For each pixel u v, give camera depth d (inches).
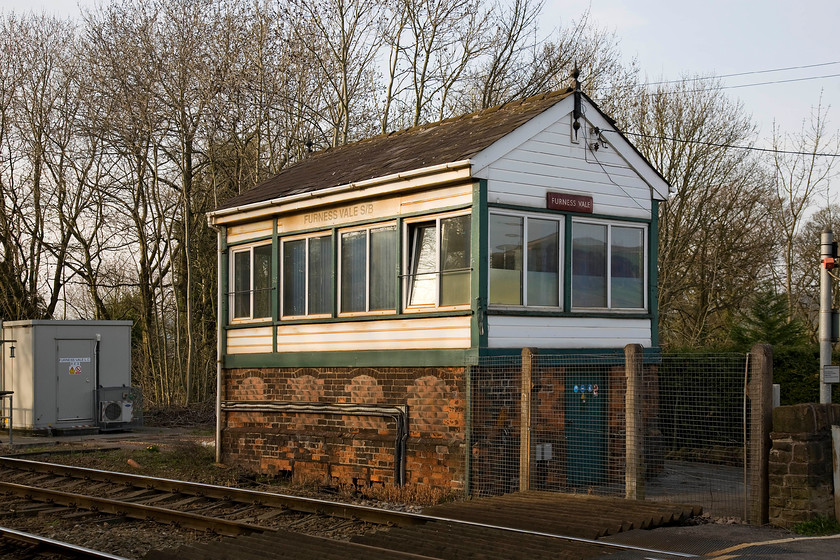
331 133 1208.2
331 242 555.2
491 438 458.3
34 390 873.5
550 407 465.4
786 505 352.2
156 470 608.1
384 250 520.4
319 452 550.3
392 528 365.1
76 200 1301.7
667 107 1192.2
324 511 428.1
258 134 1170.0
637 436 414.3
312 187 568.1
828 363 438.6
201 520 402.9
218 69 1137.4
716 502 409.1
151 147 1218.0
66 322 897.5
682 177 1176.8
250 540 349.7
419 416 489.7
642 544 324.2
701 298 1198.9
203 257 1306.6
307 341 568.4
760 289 1122.0
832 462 351.9
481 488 454.3
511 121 498.3
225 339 638.5
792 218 1205.7
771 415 365.4
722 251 1186.0
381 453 506.9
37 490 489.7
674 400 496.7
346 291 546.0
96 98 1189.7
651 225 538.3
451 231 481.1
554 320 488.1
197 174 1266.0
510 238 475.2
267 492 476.4
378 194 514.9
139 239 1286.9
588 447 482.9
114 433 912.3
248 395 615.5
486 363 455.8
